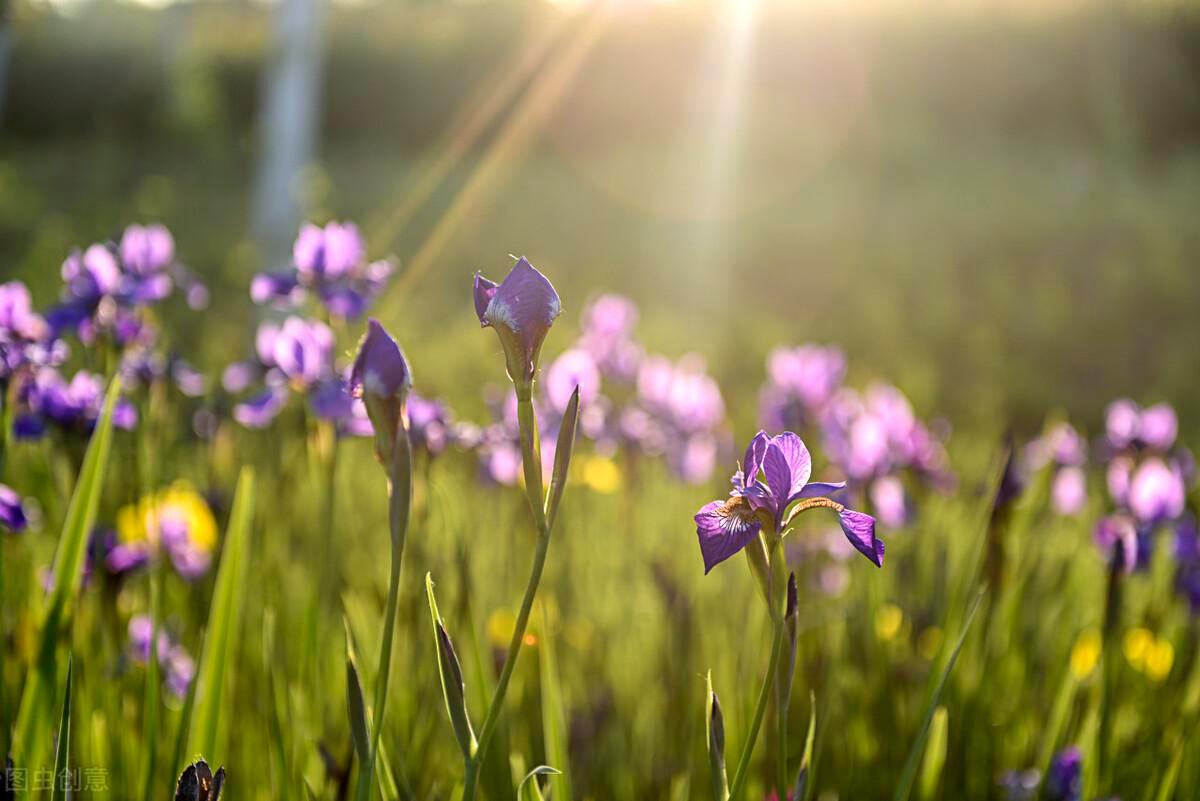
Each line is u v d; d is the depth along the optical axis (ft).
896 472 4.72
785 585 2.45
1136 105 28.32
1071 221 22.09
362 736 2.40
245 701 3.48
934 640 4.28
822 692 3.67
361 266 4.03
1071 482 5.27
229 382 4.43
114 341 3.84
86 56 42.55
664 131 31.76
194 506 4.54
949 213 23.40
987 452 9.11
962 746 3.47
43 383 3.54
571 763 3.43
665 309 18.95
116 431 3.92
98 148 38.91
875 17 29.58
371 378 2.35
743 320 18.10
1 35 17.78
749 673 3.44
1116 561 3.26
